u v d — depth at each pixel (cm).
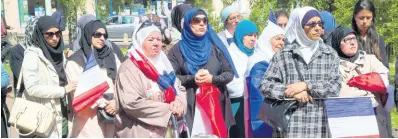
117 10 2247
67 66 527
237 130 595
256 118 534
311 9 442
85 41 538
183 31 552
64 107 520
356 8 535
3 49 812
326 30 600
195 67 543
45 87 492
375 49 531
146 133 446
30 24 516
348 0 1007
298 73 439
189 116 538
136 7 2273
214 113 532
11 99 802
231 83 585
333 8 1231
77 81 514
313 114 441
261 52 554
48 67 506
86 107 493
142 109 441
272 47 581
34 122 489
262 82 449
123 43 1802
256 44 586
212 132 528
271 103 445
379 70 496
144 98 447
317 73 439
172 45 614
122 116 456
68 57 552
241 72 598
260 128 532
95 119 509
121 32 1995
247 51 608
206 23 548
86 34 538
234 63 603
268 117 445
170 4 2048
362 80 471
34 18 522
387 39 945
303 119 442
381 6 964
